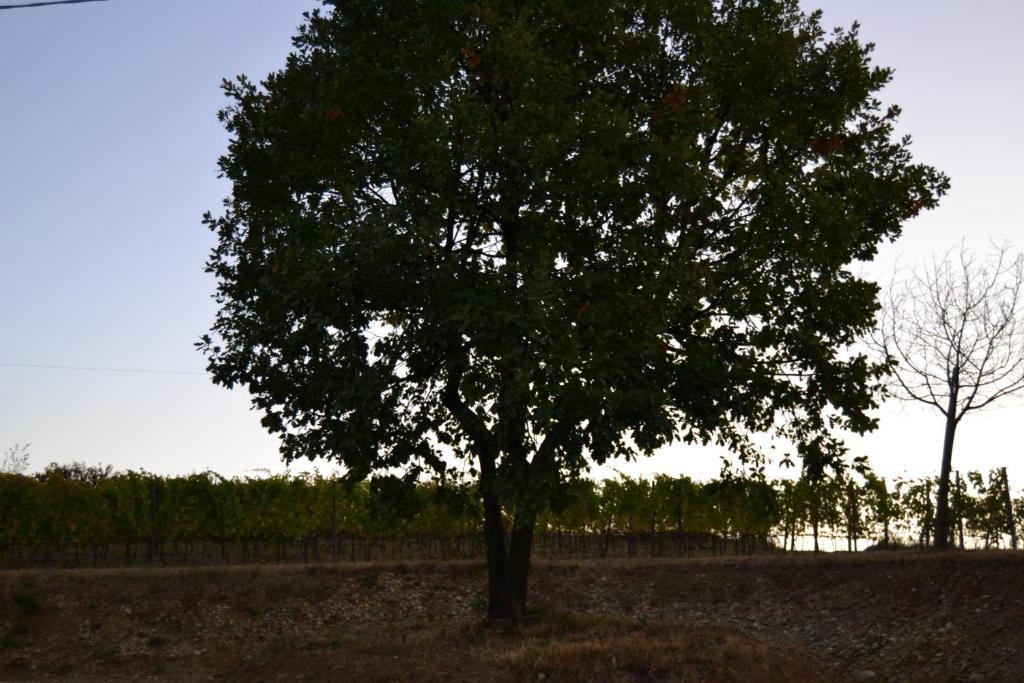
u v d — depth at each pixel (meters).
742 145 15.38
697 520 27.34
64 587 18.33
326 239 12.73
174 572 19.30
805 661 14.06
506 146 12.59
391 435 13.48
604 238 13.62
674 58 14.73
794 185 13.95
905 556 17.62
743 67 14.66
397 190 14.30
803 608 16.80
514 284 12.66
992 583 14.88
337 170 14.06
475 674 12.52
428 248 12.64
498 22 13.30
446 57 13.05
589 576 19.52
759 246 14.18
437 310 12.80
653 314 12.58
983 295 20.47
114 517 23.50
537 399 11.83
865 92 14.98
